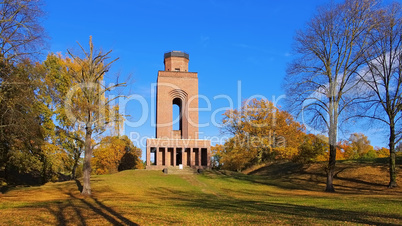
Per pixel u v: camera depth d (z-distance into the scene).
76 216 15.16
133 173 43.75
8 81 22.30
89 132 28.36
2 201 22.31
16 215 15.22
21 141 27.45
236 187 35.09
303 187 34.16
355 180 33.59
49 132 35.44
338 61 29.75
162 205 20.34
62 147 37.69
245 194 29.88
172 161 53.12
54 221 13.79
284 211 16.62
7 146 28.06
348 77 29.41
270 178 42.34
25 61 22.77
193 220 14.02
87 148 28.36
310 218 13.80
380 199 21.97
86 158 28.22
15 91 24.05
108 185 34.00
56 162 34.34
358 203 19.81
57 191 29.75
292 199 23.95
